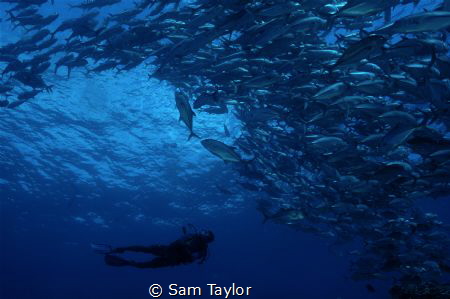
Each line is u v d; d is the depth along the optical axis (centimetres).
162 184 3212
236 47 888
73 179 3112
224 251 4997
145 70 1983
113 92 2211
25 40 1023
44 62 1048
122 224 3891
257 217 3866
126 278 6425
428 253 1043
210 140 565
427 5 1217
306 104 804
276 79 739
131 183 3197
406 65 686
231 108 2053
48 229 4084
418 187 963
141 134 2625
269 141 1039
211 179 3114
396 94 816
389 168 798
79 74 2053
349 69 793
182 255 449
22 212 3691
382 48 654
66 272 6250
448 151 733
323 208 1042
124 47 930
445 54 690
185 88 1115
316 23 646
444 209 3516
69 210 3612
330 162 884
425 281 1174
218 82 826
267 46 727
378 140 788
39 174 3044
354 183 930
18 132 2586
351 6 590
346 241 1181
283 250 4956
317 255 5222
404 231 1032
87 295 6988
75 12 1689
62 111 2416
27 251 5009
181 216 3725
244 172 1155
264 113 895
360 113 826
